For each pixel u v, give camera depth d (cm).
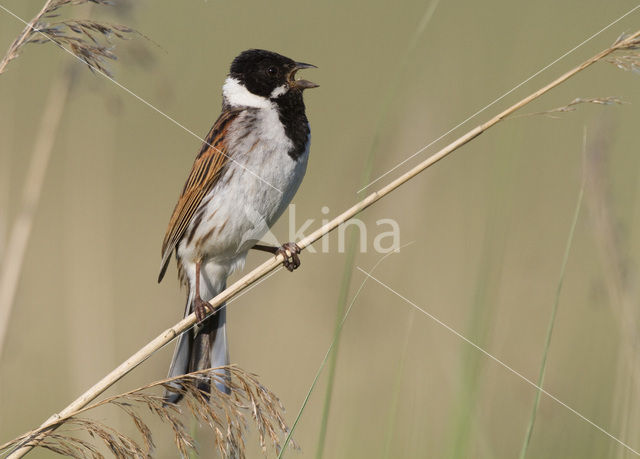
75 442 559
